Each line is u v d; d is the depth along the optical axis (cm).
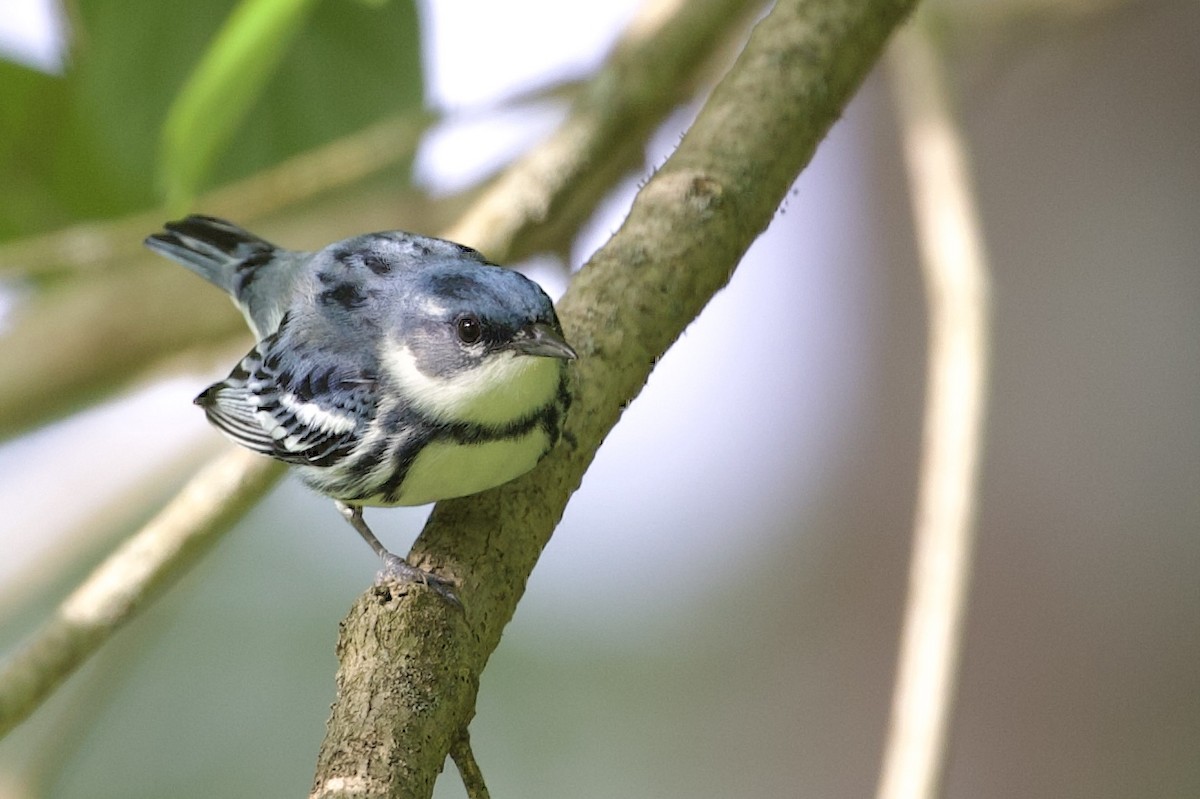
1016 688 1570
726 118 814
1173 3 1527
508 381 728
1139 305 1561
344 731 606
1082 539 1572
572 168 1012
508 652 1728
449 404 754
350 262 864
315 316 852
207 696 1576
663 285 782
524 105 1158
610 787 1686
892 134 1672
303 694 1589
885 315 1712
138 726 1561
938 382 965
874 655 1741
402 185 1195
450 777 1655
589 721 1716
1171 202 1551
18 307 1148
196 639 1581
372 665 631
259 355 892
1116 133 1562
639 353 779
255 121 1070
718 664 1777
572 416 768
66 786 1547
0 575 1220
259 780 1559
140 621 1240
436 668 633
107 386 1126
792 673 1761
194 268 1005
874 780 1716
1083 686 1560
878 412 1728
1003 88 1481
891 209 1688
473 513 739
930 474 938
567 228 1174
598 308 782
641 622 1775
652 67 1025
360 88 1068
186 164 743
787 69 820
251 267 991
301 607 1606
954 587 905
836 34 827
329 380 823
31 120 1152
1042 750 1556
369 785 582
